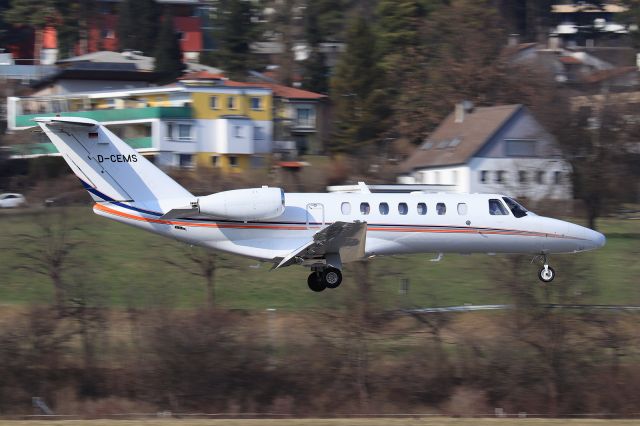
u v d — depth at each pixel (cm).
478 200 10531
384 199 10319
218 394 9525
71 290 11238
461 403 9506
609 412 9500
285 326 10500
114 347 10088
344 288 10456
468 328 10525
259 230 10031
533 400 9594
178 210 9719
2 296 11981
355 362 9806
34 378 9712
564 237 10638
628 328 10181
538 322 10019
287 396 9531
